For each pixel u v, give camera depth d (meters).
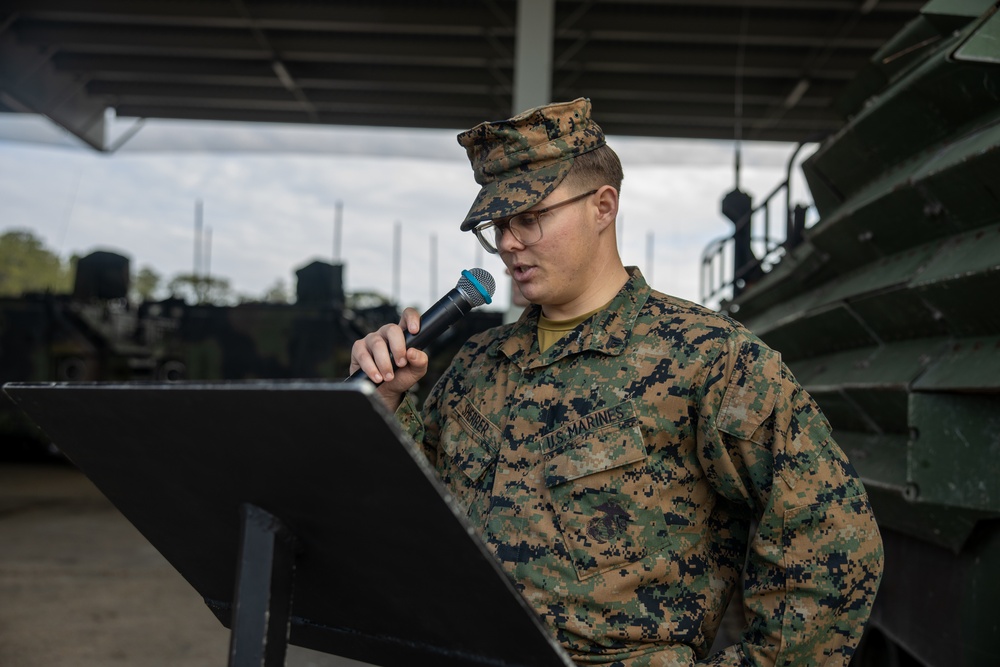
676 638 1.48
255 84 14.39
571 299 1.65
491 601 1.07
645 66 12.49
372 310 14.80
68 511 9.98
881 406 2.87
